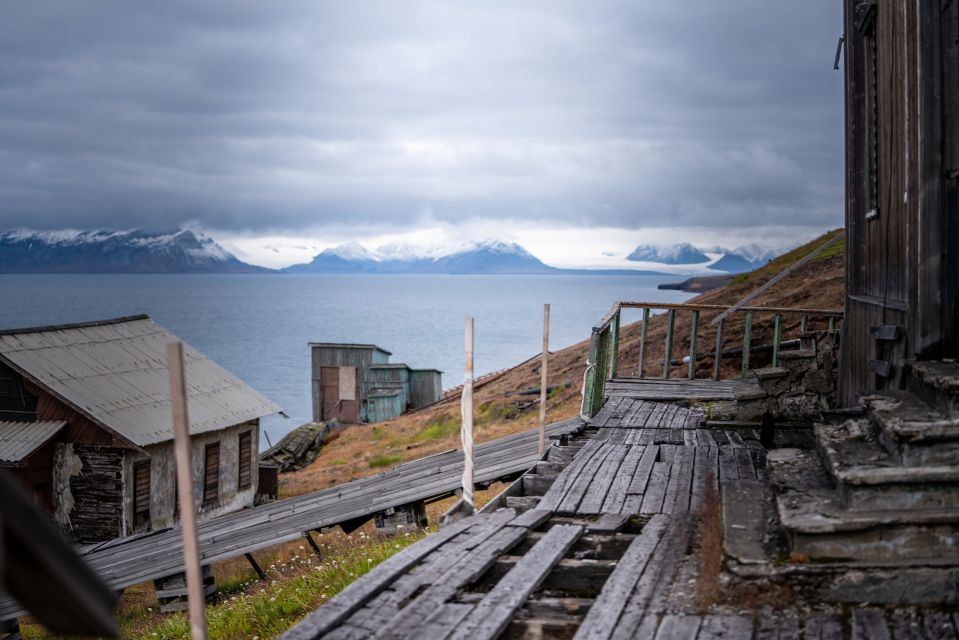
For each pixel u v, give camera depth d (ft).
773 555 17.19
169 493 93.66
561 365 139.03
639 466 28.99
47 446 87.92
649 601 16.79
